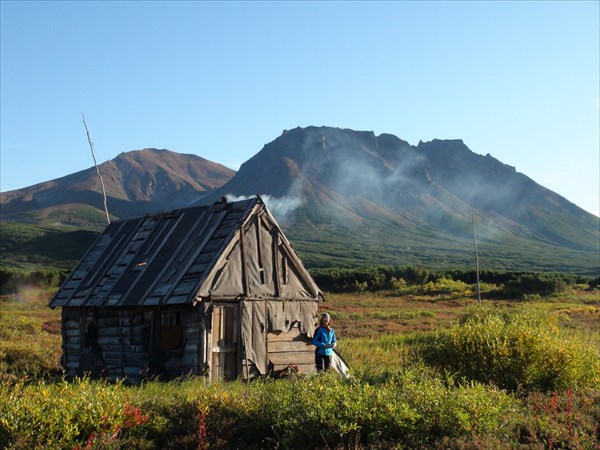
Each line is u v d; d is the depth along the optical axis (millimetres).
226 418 9875
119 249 19812
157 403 10625
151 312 16875
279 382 11602
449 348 14156
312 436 9016
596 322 35188
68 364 19375
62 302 19344
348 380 11195
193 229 18094
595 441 8938
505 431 9273
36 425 8680
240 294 16469
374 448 8656
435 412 9414
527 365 13047
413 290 71812
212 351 15867
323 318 15125
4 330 26953
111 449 8734
